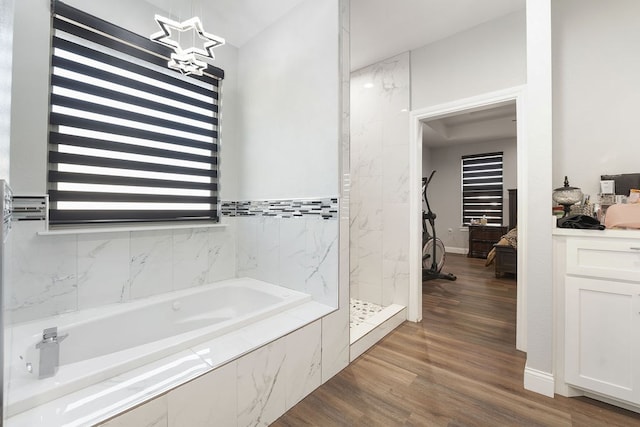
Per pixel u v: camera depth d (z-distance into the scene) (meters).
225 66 2.74
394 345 2.35
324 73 2.11
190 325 2.23
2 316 0.81
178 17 2.35
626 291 1.51
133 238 2.13
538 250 1.73
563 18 1.96
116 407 1.02
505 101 2.32
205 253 2.57
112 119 2.08
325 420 1.52
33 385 1.07
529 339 1.76
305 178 2.24
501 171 6.51
